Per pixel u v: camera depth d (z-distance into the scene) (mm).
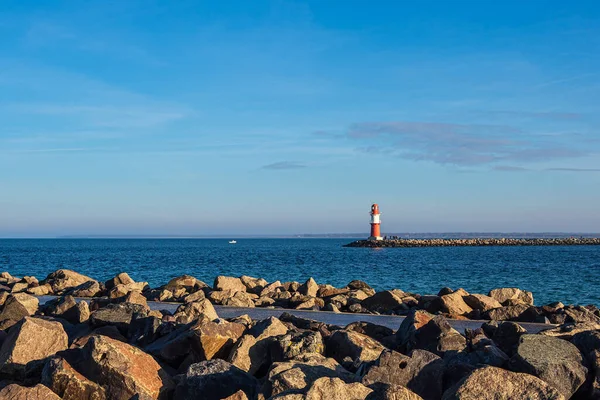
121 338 12805
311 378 9008
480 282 47281
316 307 21391
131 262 77500
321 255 105875
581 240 179500
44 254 106250
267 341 11266
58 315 15758
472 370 8742
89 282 26062
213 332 11273
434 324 11398
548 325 16234
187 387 9516
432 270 62281
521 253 114875
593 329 11297
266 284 27734
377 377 9211
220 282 25109
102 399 9328
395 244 163000
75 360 10062
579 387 9188
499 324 12055
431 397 9156
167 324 12477
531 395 7926
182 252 120938
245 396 8547
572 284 45375
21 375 10602
